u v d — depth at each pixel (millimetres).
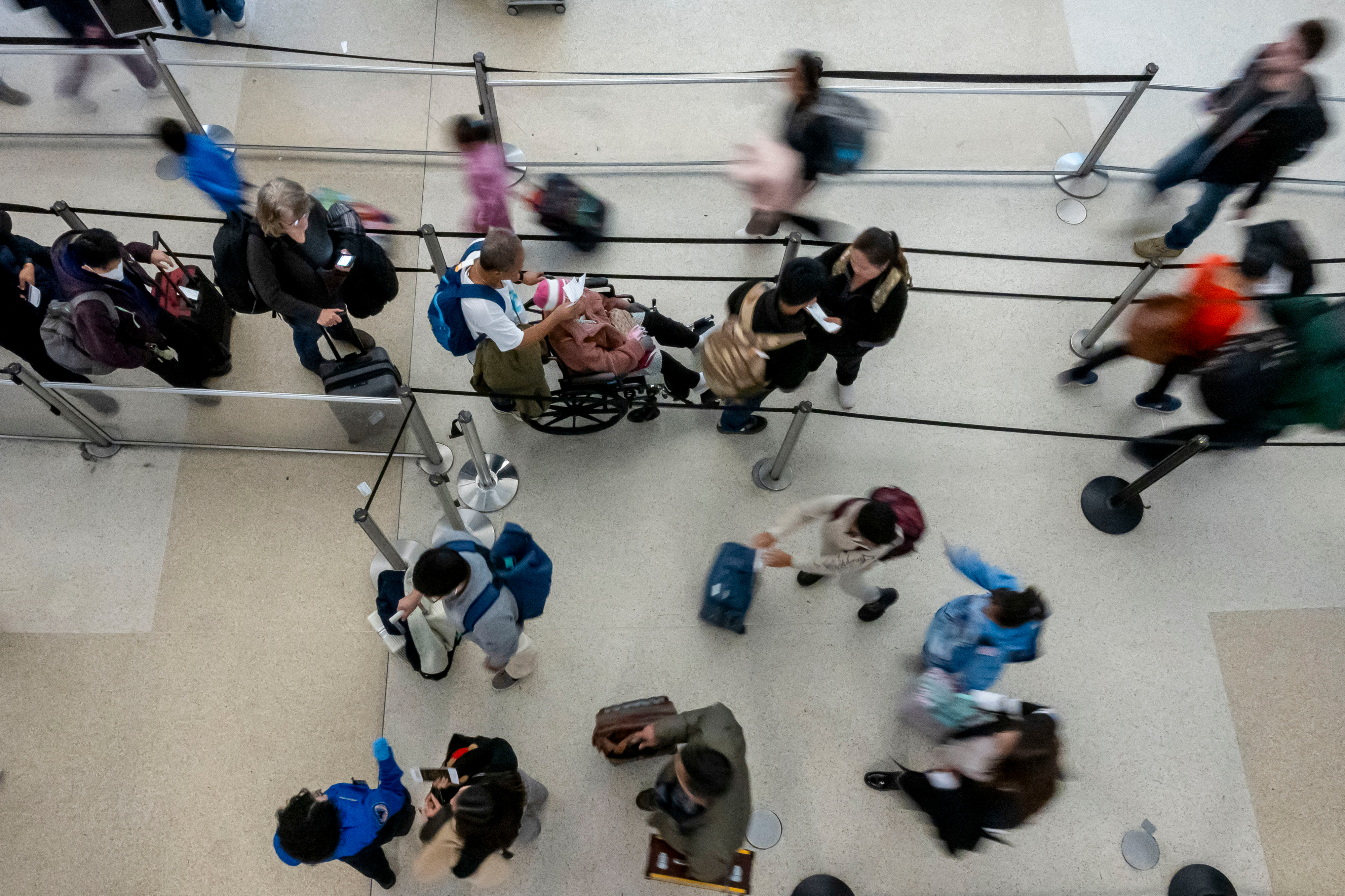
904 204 5984
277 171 5992
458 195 5949
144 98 5984
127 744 4297
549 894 4035
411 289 5578
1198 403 5254
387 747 3447
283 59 6316
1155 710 4461
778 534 3965
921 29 6770
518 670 4273
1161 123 6137
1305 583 4801
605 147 6023
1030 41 6715
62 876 4027
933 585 4762
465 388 5316
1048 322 5582
